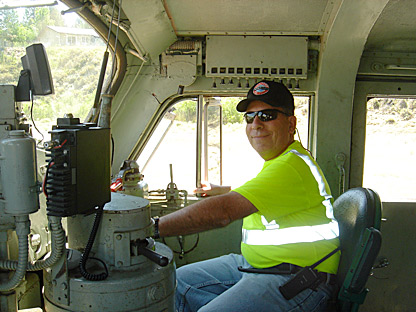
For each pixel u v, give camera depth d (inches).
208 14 109.2
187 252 123.8
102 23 99.0
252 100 85.1
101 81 79.6
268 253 80.7
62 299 58.8
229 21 112.1
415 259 125.6
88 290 57.3
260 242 82.2
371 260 73.0
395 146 127.5
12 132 55.9
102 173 60.5
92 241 59.5
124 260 60.6
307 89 122.2
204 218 70.4
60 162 53.4
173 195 122.0
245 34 117.2
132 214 60.9
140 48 108.3
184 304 87.7
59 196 53.9
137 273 60.2
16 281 58.4
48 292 61.3
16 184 54.9
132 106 120.4
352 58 114.0
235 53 118.2
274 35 117.9
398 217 125.0
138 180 112.3
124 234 60.2
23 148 54.6
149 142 126.9
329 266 80.2
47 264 58.2
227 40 117.7
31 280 83.8
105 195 61.3
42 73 60.4
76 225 64.3
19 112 61.8
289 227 79.4
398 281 126.4
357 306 77.0
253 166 127.6
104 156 60.8
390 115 127.2
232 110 126.0
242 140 127.2
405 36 118.3
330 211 82.6
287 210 75.7
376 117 127.3
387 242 125.3
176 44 117.6
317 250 79.2
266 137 85.0
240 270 84.7
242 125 126.7
